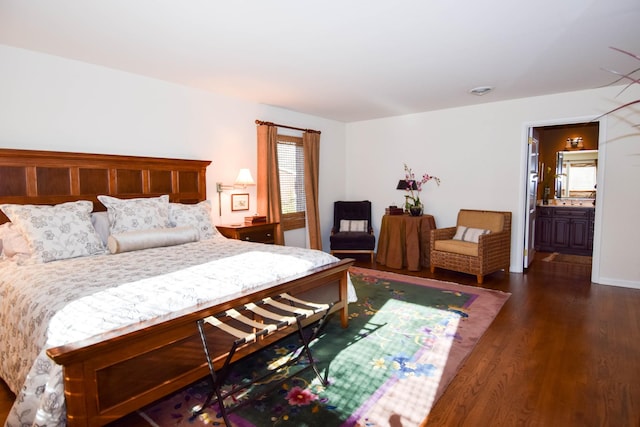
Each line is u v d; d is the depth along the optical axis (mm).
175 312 1826
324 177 5973
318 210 5602
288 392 2090
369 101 4738
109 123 3406
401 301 3664
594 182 6340
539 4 2193
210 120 4238
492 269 4449
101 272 2236
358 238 5473
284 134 5188
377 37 2688
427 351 2578
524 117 4645
